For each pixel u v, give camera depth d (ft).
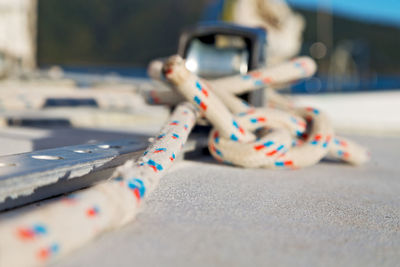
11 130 14.40
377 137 20.34
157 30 185.68
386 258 4.29
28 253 2.98
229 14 51.03
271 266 3.87
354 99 34.78
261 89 11.18
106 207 3.94
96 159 6.47
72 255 3.81
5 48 35.76
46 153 6.69
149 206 5.61
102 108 24.27
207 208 5.72
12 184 4.92
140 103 26.96
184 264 3.78
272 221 5.36
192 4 194.70
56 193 5.82
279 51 50.16
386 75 201.98
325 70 149.69
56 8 173.17
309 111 10.22
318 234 4.96
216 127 8.59
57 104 22.16
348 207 6.43
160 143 6.39
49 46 157.69
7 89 22.27
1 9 35.63
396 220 5.85
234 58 11.91
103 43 174.70
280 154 8.66
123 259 3.80
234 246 4.33
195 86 7.72
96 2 184.55
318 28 196.34
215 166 9.14
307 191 7.36
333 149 10.42
